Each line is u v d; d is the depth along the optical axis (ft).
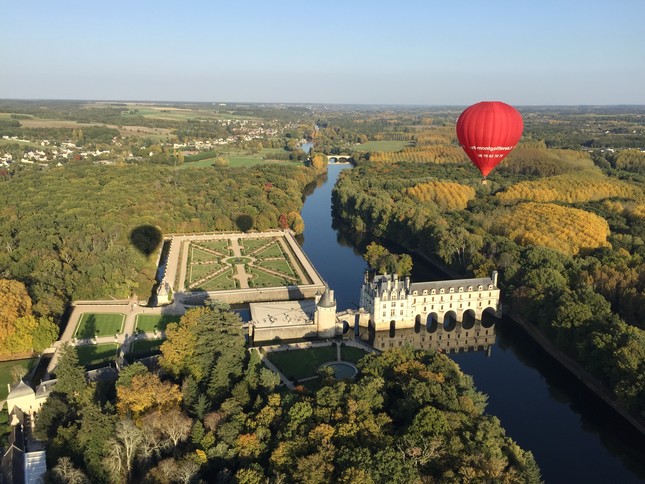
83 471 613.93
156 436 650.43
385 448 590.96
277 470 581.94
